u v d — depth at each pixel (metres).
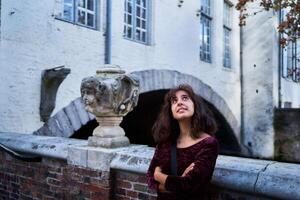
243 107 15.21
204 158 2.16
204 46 12.62
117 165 3.39
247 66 15.17
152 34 9.59
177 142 2.35
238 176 2.59
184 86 2.40
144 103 11.55
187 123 2.33
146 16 9.61
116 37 8.23
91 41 7.56
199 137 2.29
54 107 6.60
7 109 5.96
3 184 4.73
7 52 5.98
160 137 2.39
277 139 14.61
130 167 3.27
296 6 6.99
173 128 2.39
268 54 14.79
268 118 14.76
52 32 6.75
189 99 2.35
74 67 7.17
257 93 14.97
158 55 9.75
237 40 14.91
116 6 8.23
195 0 11.53
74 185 3.79
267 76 14.81
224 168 2.67
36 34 6.46
